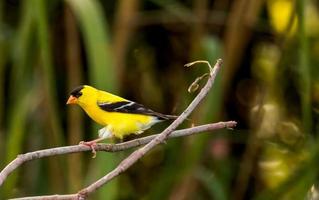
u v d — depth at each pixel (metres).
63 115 6.40
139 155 5.76
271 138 6.42
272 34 6.43
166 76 6.48
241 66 6.50
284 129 6.42
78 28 6.34
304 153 6.40
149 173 6.47
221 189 6.26
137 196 6.45
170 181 6.26
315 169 6.23
